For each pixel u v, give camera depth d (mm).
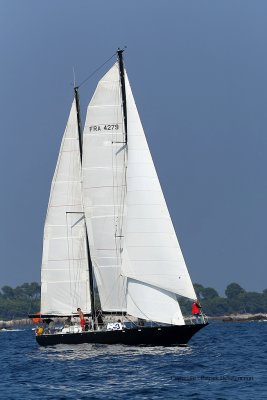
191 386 162000
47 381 175000
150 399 150250
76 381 172250
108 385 165500
